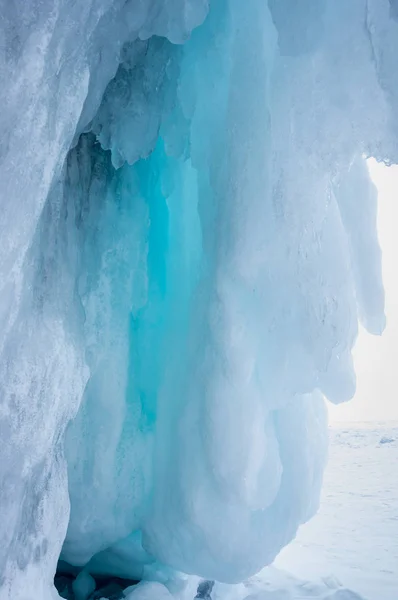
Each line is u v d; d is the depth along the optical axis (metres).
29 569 2.39
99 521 3.57
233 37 3.31
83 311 3.11
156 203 4.09
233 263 3.20
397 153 2.74
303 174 2.97
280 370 3.33
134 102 3.41
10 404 2.26
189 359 3.56
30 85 2.18
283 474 3.79
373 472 15.48
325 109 2.84
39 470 2.49
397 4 2.56
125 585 3.93
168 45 3.44
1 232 2.12
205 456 3.32
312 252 3.05
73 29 2.39
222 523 3.40
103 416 3.55
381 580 5.16
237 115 3.22
